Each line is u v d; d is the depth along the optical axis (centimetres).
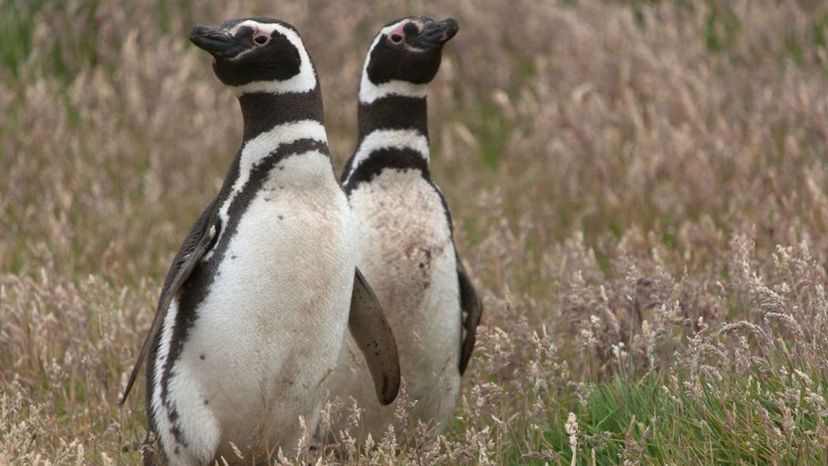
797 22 4134
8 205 3350
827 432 1650
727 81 3841
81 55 4225
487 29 4422
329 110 4119
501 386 2095
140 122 3744
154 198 3300
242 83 1756
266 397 1759
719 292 2370
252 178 1753
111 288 2842
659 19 4541
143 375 2266
